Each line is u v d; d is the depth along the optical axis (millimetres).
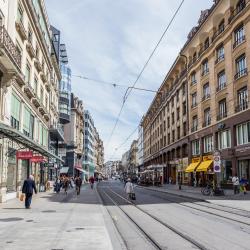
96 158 171250
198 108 49562
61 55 77000
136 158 150875
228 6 39719
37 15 36812
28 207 19156
